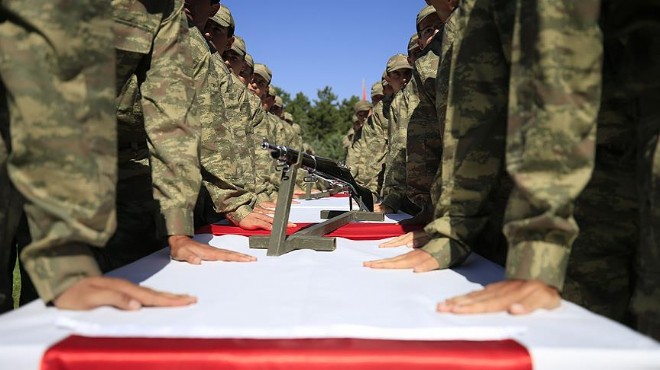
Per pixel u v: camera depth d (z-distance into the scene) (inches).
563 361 33.6
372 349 34.6
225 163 113.6
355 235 91.1
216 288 52.7
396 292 51.0
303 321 40.9
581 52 44.1
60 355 34.3
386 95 266.4
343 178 114.8
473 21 62.1
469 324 39.9
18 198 59.4
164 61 76.4
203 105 114.2
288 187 74.9
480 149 61.7
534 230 45.0
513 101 47.9
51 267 44.4
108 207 48.0
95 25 48.4
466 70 62.4
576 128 44.2
